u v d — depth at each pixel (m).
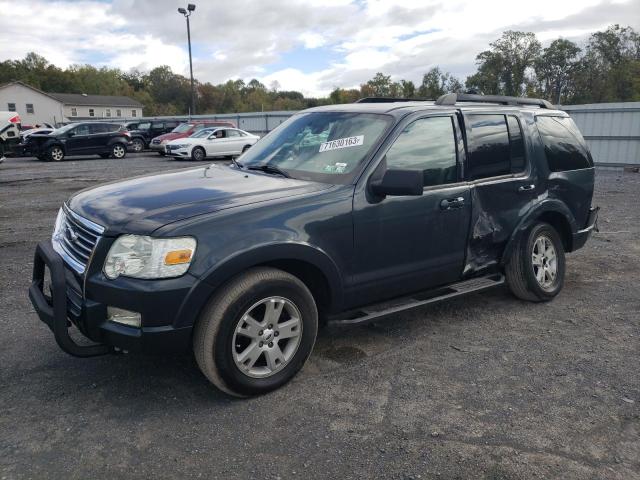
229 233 3.15
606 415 3.22
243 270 3.24
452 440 2.96
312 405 3.31
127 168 19.59
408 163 3.99
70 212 3.62
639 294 5.49
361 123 4.12
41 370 3.72
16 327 4.47
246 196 3.46
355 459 2.79
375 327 4.56
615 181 15.34
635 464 2.78
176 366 3.80
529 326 4.61
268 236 3.25
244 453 2.84
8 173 17.47
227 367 3.19
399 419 3.17
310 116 4.60
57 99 83.12
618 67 70.94
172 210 3.22
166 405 3.29
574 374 3.74
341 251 3.63
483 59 77.00
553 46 74.94
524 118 4.97
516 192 4.74
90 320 3.10
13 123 17.86
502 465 2.76
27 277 5.89
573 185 5.30
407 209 3.94
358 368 3.81
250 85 127.88
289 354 3.48
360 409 3.27
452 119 4.35
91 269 3.12
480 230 4.48
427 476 2.67
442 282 4.36
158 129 31.48
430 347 4.17
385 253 3.88
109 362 3.85
